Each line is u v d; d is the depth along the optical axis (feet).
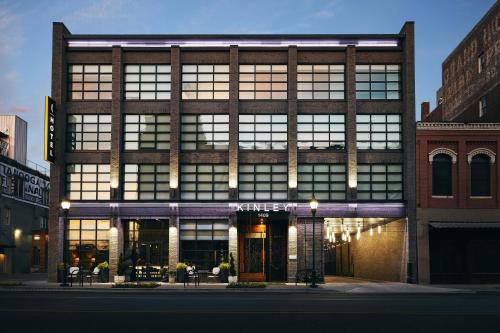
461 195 131.23
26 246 213.05
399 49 136.46
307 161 133.69
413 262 129.08
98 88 136.26
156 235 134.00
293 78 134.62
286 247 135.54
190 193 133.90
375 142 134.92
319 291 103.65
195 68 136.87
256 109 134.92
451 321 58.34
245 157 134.10
